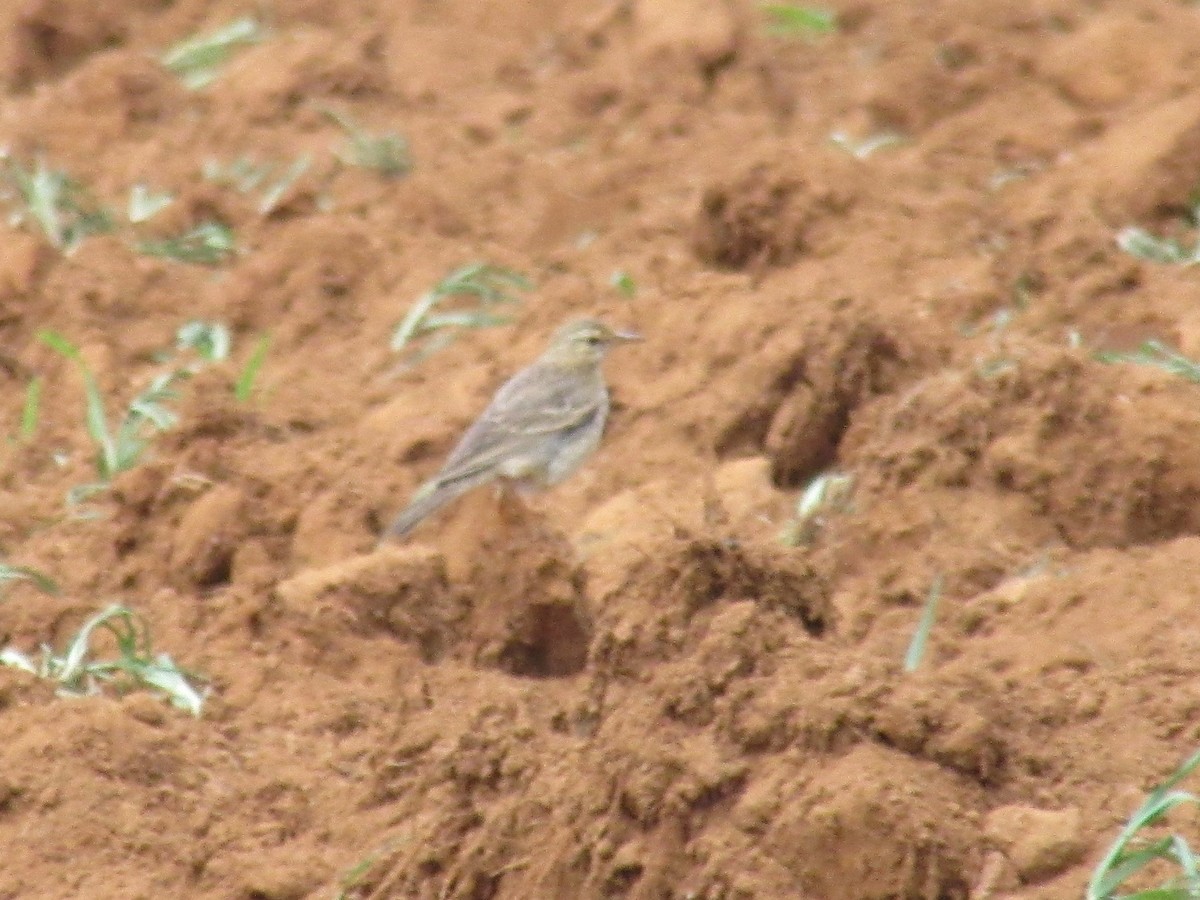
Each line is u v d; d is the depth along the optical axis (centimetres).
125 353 1730
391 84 2186
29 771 1171
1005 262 1736
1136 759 1089
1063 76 2122
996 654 1228
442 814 1073
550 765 1066
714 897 999
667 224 1881
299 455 1491
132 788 1177
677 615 1104
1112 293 1697
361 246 1827
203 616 1356
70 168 2031
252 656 1320
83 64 2295
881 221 1775
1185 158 1859
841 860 1000
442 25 2323
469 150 2062
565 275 1817
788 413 1538
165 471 1435
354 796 1168
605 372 1614
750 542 1145
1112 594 1269
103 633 1341
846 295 1630
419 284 1800
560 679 1327
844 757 1024
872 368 1537
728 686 1041
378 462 1531
